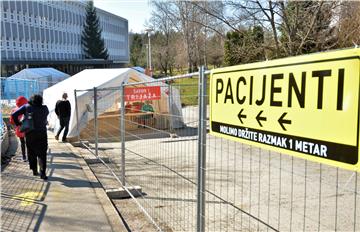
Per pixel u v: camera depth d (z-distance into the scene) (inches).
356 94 74.3
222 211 245.0
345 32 646.5
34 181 301.1
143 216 241.0
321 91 82.4
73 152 458.0
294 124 90.9
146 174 352.5
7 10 2014.0
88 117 625.6
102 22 3358.8
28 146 310.2
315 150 84.7
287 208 247.0
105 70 768.3
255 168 322.7
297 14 701.9
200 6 852.0
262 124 103.1
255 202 258.4
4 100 1048.2
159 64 2910.9
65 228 202.1
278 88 96.1
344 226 214.1
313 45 701.3
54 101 733.3
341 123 77.7
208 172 324.2
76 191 272.7
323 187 265.3
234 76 115.6
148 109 371.2
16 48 2089.1
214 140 263.4
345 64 76.4
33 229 200.1
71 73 2427.4
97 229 200.8
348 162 76.5
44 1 2367.1
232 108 117.4
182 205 257.9
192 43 2278.5
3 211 227.9
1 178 309.4
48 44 2420.0
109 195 279.9
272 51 763.4
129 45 4116.6
